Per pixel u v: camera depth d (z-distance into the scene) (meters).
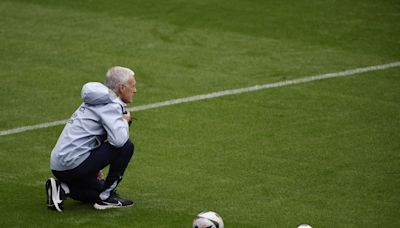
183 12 54.25
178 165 31.80
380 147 33.53
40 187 29.52
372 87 41.62
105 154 26.78
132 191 29.22
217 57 46.53
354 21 52.72
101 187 27.58
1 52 47.03
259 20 52.84
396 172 30.89
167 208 27.66
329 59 46.28
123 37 49.78
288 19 53.03
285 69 44.56
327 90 41.22
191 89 41.44
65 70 44.19
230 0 56.59
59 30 51.00
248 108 38.66
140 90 41.28
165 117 37.50
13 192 28.95
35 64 45.09
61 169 26.91
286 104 39.22
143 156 32.78
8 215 26.83
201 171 31.16
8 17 53.41
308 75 43.59
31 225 26.06
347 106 38.88
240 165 31.70
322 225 26.36
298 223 26.52
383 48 48.16
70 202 28.23
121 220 26.55
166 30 51.06
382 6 55.56
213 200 28.38
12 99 39.78
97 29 51.22
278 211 27.45
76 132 26.83
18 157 32.66
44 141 34.59
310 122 36.69
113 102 26.80
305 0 56.69
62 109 38.62
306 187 29.53
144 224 26.22
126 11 54.56
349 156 32.56
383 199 28.47
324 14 53.97
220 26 51.84
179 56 46.62
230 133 35.38
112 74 27.05
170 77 43.25
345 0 56.84
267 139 34.59
